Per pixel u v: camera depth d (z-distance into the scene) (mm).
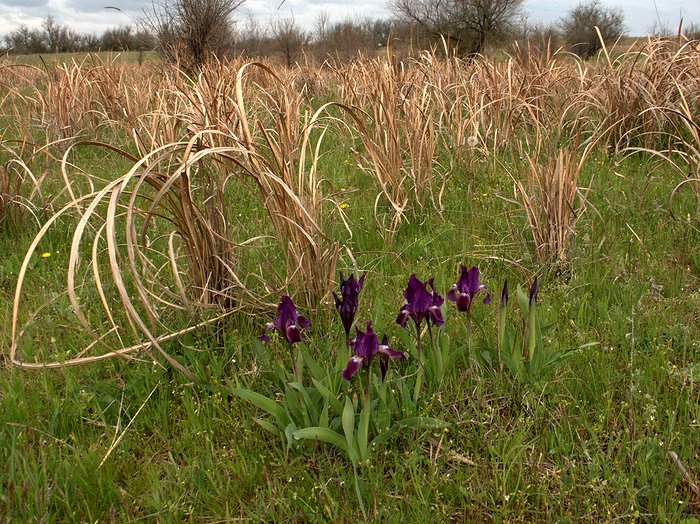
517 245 4242
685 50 6867
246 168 3086
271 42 21891
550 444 2498
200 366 2887
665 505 2146
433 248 4352
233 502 2252
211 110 5309
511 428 2625
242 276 3586
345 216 4941
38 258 4254
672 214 4449
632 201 4910
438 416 2676
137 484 2322
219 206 3334
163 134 5809
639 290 3572
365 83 7840
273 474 2379
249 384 2805
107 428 2545
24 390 2760
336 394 2588
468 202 5137
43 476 2246
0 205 4637
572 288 3680
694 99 6258
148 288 3557
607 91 6676
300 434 2270
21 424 2551
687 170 5656
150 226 4645
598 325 3314
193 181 4793
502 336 2840
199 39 12914
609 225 4516
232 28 13680
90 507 2217
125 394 2869
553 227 3986
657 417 2582
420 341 2768
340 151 7145
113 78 8891
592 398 2756
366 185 5988
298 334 2426
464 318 3277
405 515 2170
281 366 2672
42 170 6242
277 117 4445
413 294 2418
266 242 4355
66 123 7730
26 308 3619
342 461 2455
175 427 2689
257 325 3322
